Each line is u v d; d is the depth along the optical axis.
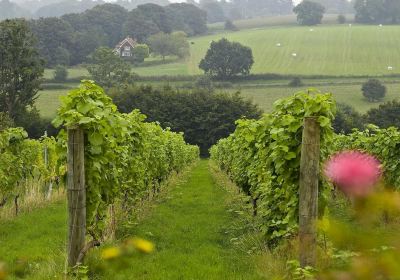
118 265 2.31
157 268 7.95
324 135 6.65
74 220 6.52
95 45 113.88
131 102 62.38
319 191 6.56
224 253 9.19
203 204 16.08
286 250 7.23
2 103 54.22
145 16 136.00
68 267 6.43
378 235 1.28
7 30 53.44
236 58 91.38
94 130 6.76
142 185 12.45
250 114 61.72
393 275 1.28
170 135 23.11
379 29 125.56
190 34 149.75
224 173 26.06
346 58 102.38
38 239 10.46
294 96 7.49
